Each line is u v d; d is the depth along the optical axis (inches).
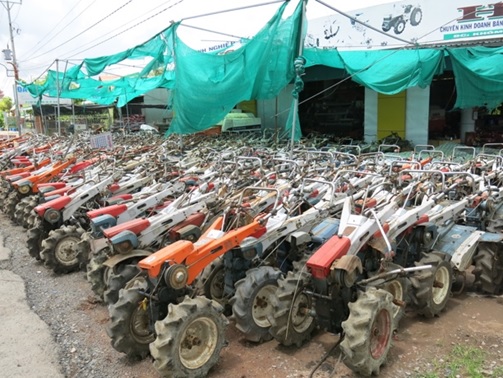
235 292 152.9
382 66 375.9
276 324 139.1
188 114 309.4
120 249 169.0
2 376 140.0
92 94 658.2
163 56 358.0
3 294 205.8
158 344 123.3
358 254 148.8
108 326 143.4
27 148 496.1
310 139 481.4
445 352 139.8
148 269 133.9
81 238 230.5
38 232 246.7
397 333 152.0
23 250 274.2
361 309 121.9
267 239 163.6
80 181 288.4
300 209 193.2
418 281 156.3
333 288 130.0
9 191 354.9
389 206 164.6
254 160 296.0
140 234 179.0
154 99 808.3
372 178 240.2
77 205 249.3
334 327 135.1
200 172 287.6
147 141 473.4
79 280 223.3
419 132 515.5
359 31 578.9
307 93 667.4
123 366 144.9
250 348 149.7
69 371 143.3
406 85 363.6
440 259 161.0
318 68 563.8
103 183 265.1
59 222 244.7
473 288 190.2
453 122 547.8
